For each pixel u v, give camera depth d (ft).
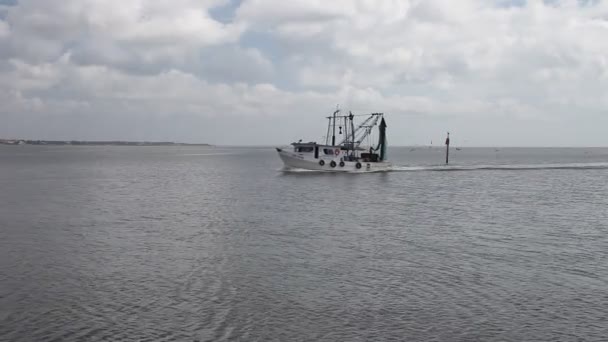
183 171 334.85
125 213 134.00
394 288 67.10
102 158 609.01
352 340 51.31
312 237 100.78
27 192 191.42
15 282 69.62
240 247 91.45
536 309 59.72
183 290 66.13
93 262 80.53
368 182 235.20
